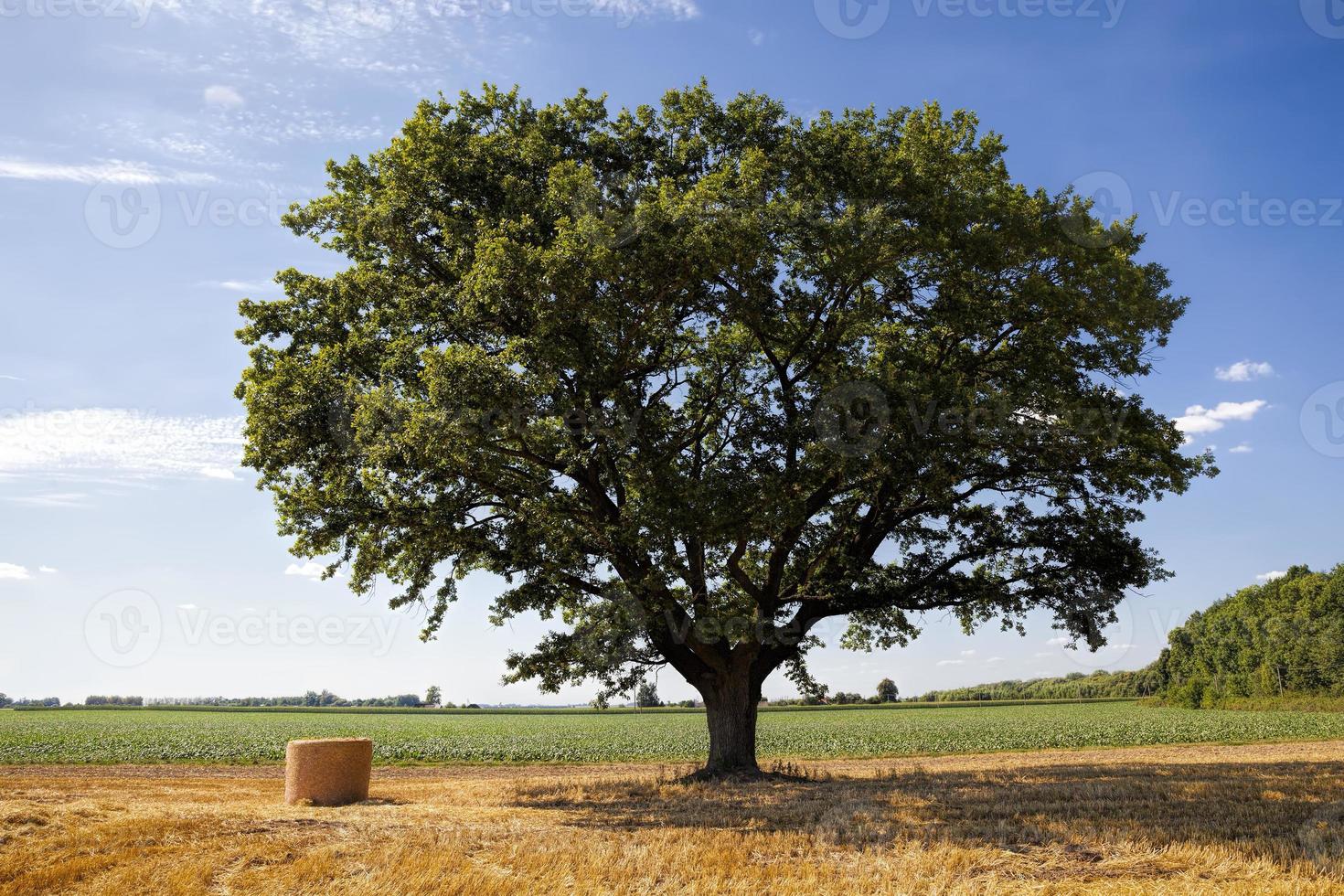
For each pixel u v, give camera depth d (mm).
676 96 21766
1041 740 46156
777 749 43156
